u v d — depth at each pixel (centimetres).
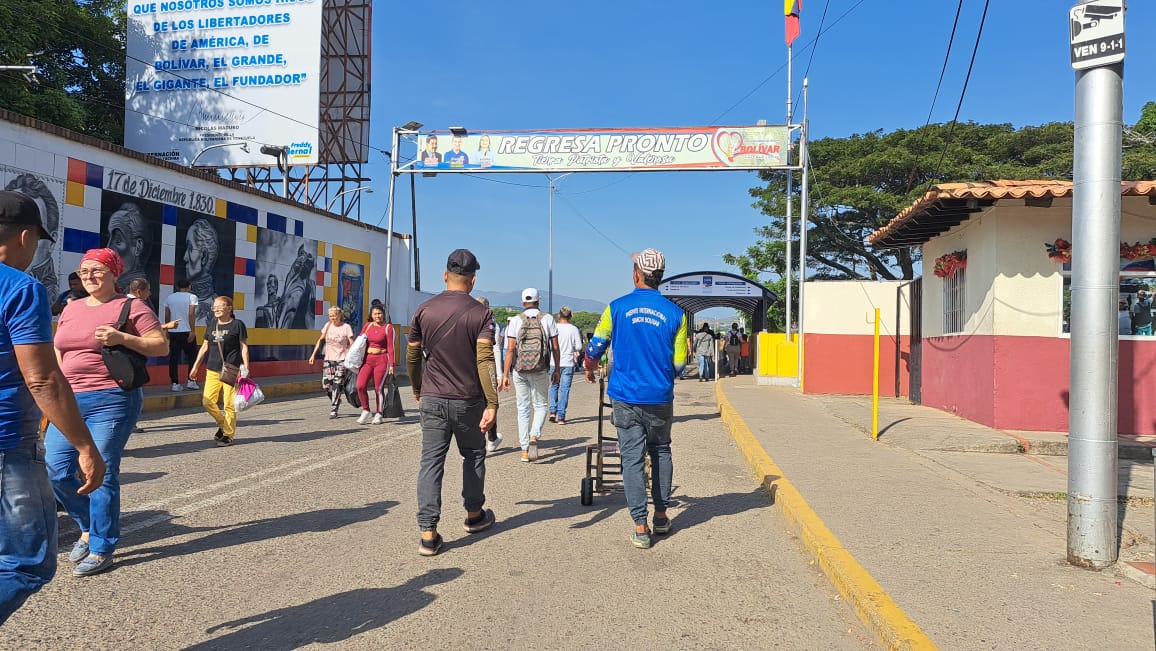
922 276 1305
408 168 1998
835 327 1548
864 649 350
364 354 1073
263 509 583
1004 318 932
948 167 2894
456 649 342
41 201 1147
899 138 3167
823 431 984
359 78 2691
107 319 431
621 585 431
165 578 427
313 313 1945
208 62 2555
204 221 1527
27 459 254
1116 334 443
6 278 249
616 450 640
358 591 413
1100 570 433
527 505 620
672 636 361
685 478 745
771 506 626
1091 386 442
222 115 2547
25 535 251
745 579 445
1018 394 927
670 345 506
